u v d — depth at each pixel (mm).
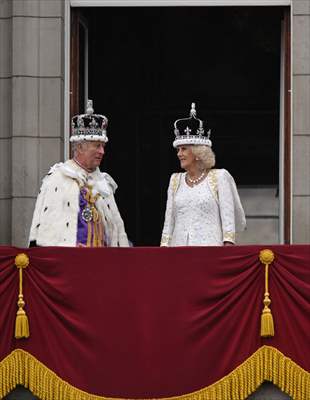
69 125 53250
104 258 45469
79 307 45375
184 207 47531
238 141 64312
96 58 59531
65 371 45219
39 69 52875
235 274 45125
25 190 52406
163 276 45312
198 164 47750
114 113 64562
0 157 52781
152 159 65188
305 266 45031
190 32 64250
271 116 64500
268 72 64125
